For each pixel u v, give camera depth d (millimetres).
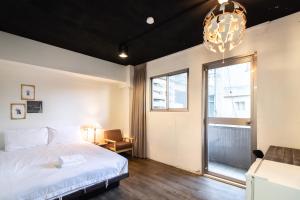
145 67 4543
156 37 3096
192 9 2250
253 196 1167
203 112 3338
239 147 2955
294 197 1015
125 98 5043
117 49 3654
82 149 3236
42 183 1885
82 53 3877
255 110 2662
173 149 3838
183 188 2746
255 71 2678
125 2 2117
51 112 3967
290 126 2336
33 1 2094
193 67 3520
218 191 2646
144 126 4449
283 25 2441
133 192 2613
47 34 2980
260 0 2070
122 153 4840
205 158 3311
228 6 1979
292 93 2336
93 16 2430
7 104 3416
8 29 2797
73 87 4332
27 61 3090
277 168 1354
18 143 3211
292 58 2354
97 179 2398
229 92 3057
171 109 3939
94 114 4711
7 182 1819
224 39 1799
